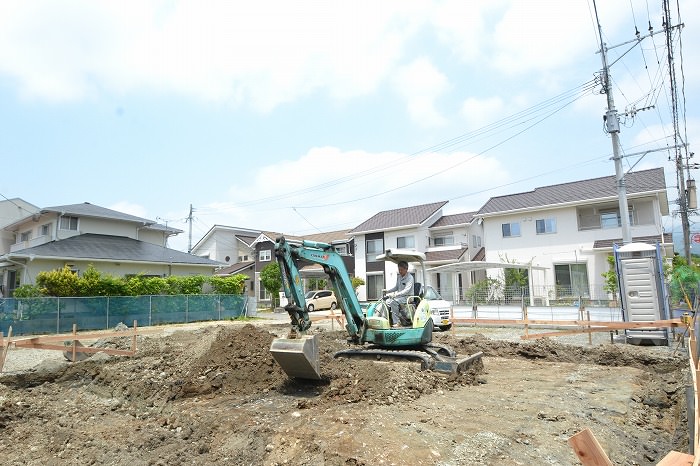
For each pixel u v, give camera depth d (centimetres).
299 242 738
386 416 561
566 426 546
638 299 1216
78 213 2556
